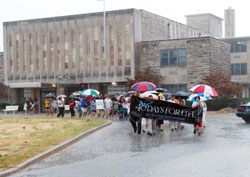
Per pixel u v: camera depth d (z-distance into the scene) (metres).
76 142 16.09
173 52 43.25
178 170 10.01
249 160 11.16
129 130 20.52
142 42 44.53
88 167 10.87
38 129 20.12
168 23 51.78
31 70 48.66
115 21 44.91
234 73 57.59
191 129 20.50
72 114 30.53
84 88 47.28
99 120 25.38
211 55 41.91
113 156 12.48
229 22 69.44
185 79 42.69
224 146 13.98
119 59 44.81
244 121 25.80
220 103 38.56
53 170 10.62
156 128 20.91
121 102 29.91
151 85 20.47
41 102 46.97
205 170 9.94
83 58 46.25
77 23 46.62
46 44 47.91
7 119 27.61
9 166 10.78
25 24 48.81
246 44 56.97
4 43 49.59
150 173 9.77
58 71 47.44
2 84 48.56
